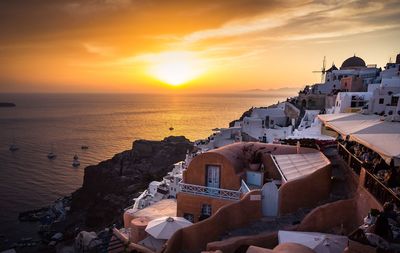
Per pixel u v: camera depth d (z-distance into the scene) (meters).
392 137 14.99
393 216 11.34
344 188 19.33
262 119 65.94
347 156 20.20
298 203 18.27
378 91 37.81
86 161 117.50
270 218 17.88
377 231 10.78
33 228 61.81
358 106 44.94
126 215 26.83
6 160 119.75
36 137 172.50
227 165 21.94
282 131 56.12
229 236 16.61
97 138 167.50
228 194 21.39
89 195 70.69
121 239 21.22
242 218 17.47
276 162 22.14
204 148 62.41
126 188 65.06
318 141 25.09
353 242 10.16
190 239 16.50
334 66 88.25
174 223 19.14
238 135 63.03
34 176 98.31
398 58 66.69
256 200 17.83
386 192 12.92
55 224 62.56
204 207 22.25
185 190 22.92
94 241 26.66
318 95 69.38
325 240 12.84
